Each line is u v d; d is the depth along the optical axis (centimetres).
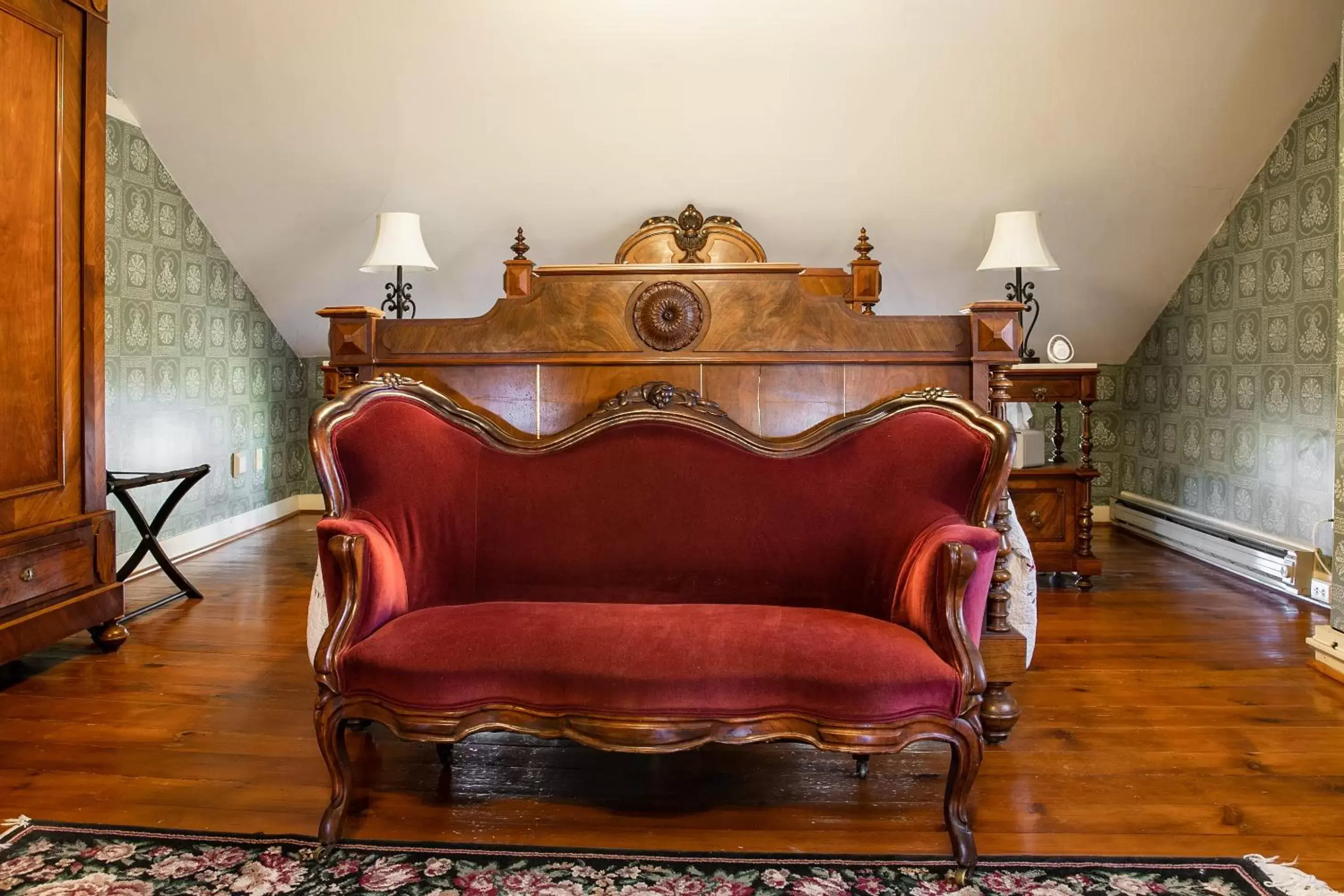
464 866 168
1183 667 284
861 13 356
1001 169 421
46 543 267
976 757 166
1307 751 221
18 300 258
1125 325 503
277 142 421
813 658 167
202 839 177
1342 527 278
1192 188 418
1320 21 345
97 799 194
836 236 462
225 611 344
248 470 510
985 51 369
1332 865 169
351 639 176
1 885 160
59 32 270
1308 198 367
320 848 172
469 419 224
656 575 218
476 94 396
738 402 231
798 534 214
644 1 354
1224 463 429
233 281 492
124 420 394
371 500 200
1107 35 360
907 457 205
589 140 416
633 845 177
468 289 505
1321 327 356
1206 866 168
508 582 218
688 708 166
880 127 404
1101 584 392
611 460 221
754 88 390
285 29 371
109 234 383
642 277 231
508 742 229
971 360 226
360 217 462
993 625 221
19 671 276
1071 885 162
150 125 411
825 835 181
